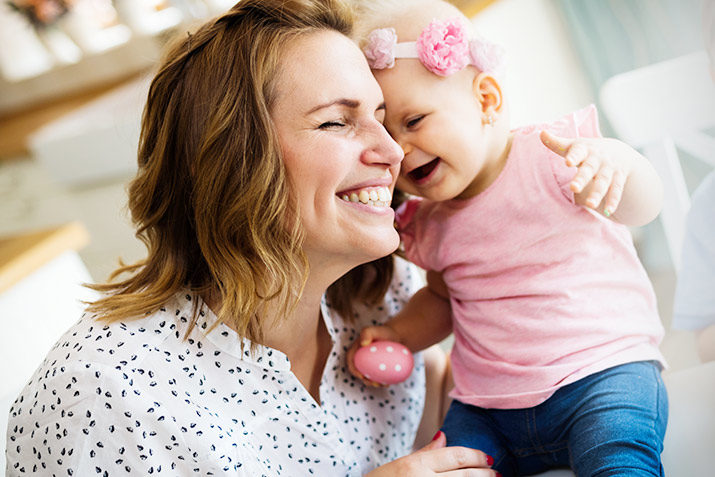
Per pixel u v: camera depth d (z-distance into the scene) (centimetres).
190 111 84
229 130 80
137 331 85
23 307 170
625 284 98
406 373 101
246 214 81
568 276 97
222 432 84
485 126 96
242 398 88
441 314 113
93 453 80
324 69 81
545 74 214
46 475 82
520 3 206
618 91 134
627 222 95
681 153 170
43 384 84
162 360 84
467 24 99
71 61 305
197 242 90
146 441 80
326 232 83
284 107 81
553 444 96
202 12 279
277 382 89
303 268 84
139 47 294
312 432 91
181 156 87
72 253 191
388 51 94
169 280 89
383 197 86
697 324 119
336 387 102
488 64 95
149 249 94
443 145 93
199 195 83
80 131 255
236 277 83
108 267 203
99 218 273
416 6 100
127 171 255
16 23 305
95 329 86
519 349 98
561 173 95
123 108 253
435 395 126
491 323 101
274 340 91
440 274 113
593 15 202
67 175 267
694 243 118
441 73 92
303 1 85
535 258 98
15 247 181
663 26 194
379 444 104
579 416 91
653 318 100
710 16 116
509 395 97
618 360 93
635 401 89
